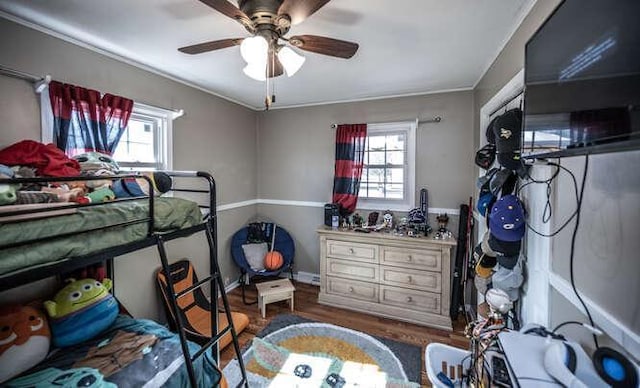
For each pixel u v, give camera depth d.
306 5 1.13
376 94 3.05
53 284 1.65
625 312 0.77
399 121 3.04
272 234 3.52
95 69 1.89
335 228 3.05
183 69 2.31
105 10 1.46
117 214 1.13
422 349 2.21
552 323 1.21
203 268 2.85
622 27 0.64
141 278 2.20
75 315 1.51
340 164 3.24
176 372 1.32
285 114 3.62
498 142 1.53
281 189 3.69
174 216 1.39
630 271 0.75
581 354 0.79
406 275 2.68
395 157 3.18
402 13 1.50
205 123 2.87
